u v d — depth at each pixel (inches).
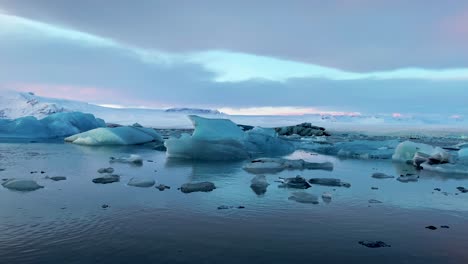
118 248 198.7
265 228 239.6
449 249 206.8
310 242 214.5
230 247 203.6
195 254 192.1
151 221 250.8
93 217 257.9
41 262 178.5
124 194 335.6
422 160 596.4
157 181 414.0
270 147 847.1
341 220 262.2
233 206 297.7
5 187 351.9
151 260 183.0
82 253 190.9
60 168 497.7
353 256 194.2
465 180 459.8
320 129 1742.1
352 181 442.3
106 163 562.6
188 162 606.2
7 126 1109.1
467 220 268.2
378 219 266.8
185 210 281.9
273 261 185.3
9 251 192.5
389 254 197.8
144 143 1010.7
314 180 425.1
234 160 650.8
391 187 402.0
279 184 402.9
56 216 259.1
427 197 347.9
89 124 1338.6
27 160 582.9
